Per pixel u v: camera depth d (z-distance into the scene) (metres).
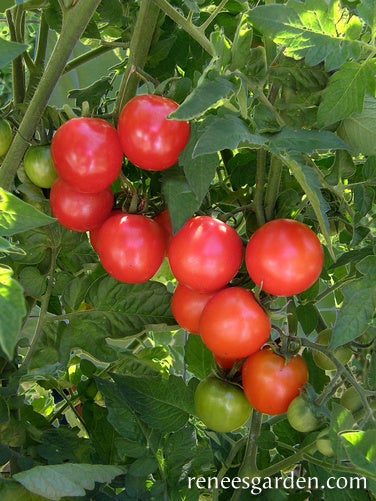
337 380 0.46
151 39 0.46
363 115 0.42
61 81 0.86
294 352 0.44
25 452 0.47
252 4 0.53
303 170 0.34
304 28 0.36
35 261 0.49
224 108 0.37
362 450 0.37
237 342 0.41
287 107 0.41
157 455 0.47
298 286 0.40
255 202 0.44
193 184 0.38
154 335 0.76
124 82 0.43
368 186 0.45
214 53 0.36
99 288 0.49
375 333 0.49
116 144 0.40
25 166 0.45
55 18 0.48
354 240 0.44
